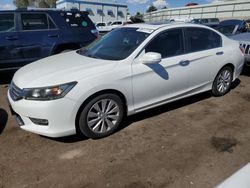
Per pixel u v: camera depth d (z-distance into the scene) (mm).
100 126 3789
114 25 35844
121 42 4379
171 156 3406
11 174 3066
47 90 3359
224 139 3832
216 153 3477
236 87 6266
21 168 3174
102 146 3637
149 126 4207
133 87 3928
